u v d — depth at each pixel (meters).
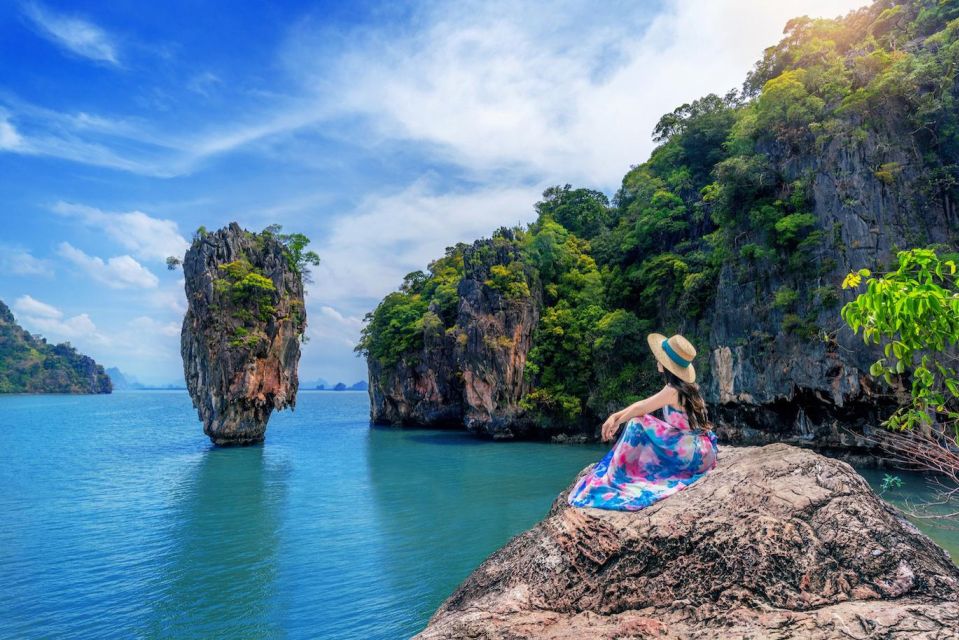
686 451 4.43
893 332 5.26
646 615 3.58
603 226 74.31
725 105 62.94
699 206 51.62
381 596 14.71
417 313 71.25
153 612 13.86
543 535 4.43
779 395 36.94
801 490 3.93
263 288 48.78
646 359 49.47
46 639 12.54
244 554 18.38
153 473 35.09
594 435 52.06
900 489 26.03
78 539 20.39
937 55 36.47
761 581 3.48
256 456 43.12
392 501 26.45
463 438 57.28
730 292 41.00
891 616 3.04
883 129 35.38
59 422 79.44
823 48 45.06
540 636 3.55
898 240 33.19
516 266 57.34
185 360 51.56
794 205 37.16
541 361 55.53
